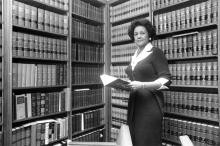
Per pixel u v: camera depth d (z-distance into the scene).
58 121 3.22
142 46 2.37
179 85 3.00
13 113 2.66
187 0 2.95
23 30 2.96
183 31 3.06
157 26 3.28
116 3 4.10
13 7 2.66
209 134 2.70
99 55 4.00
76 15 3.58
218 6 2.58
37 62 3.24
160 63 2.19
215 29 2.69
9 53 2.58
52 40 3.14
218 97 2.61
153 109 2.21
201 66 2.79
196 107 2.84
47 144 3.04
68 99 3.35
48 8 3.27
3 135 2.60
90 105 3.79
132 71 2.35
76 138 3.50
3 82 2.61
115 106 4.14
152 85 2.02
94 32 3.89
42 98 3.02
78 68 3.58
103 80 2.04
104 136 4.04
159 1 3.27
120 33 3.93
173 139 3.08
